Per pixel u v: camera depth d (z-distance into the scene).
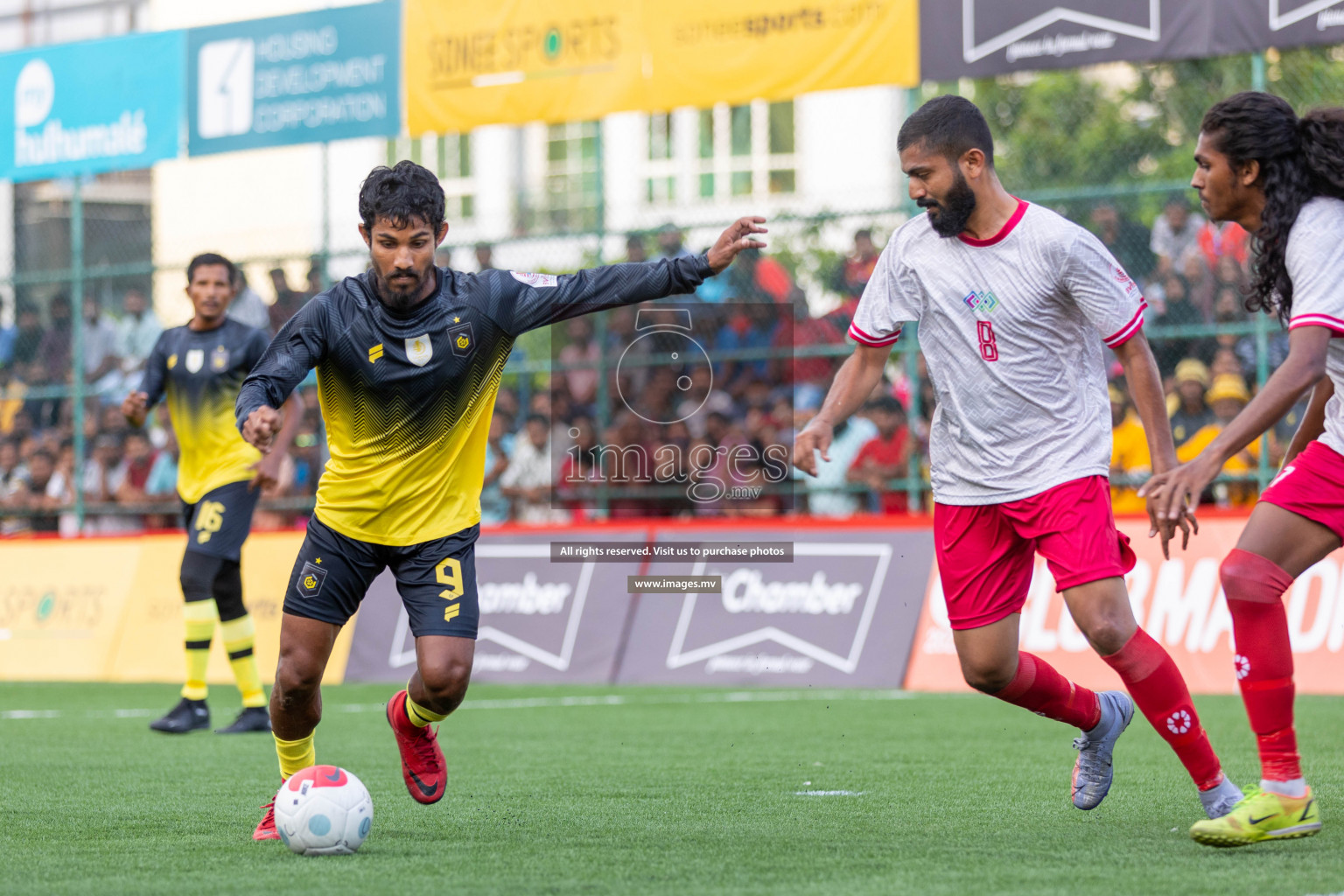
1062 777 20.48
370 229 14.40
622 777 21.12
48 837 15.96
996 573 15.47
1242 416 13.34
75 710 34.28
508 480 43.44
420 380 14.79
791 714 30.62
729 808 17.72
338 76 42.34
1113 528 14.80
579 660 39.41
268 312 45.16
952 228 14.80
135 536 45.34
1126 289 14.52
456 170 67.81
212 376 27.95
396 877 13.11
